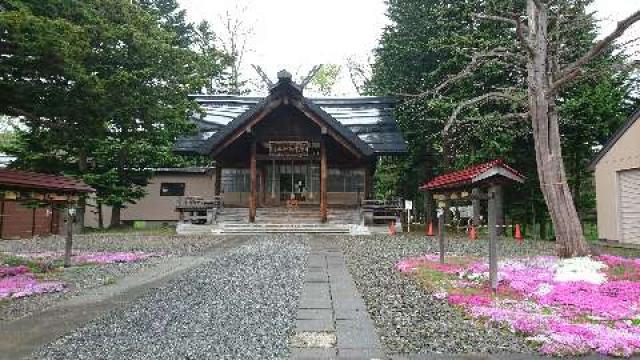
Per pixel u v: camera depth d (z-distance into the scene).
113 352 5.13
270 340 5.53
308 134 23.11
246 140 23.64
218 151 21.12
